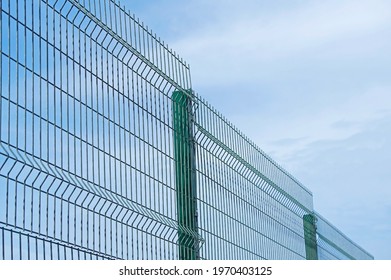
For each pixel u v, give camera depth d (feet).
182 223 32.17
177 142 32.94
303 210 49.39
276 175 44.57
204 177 34.68
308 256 48.96
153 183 29.58
